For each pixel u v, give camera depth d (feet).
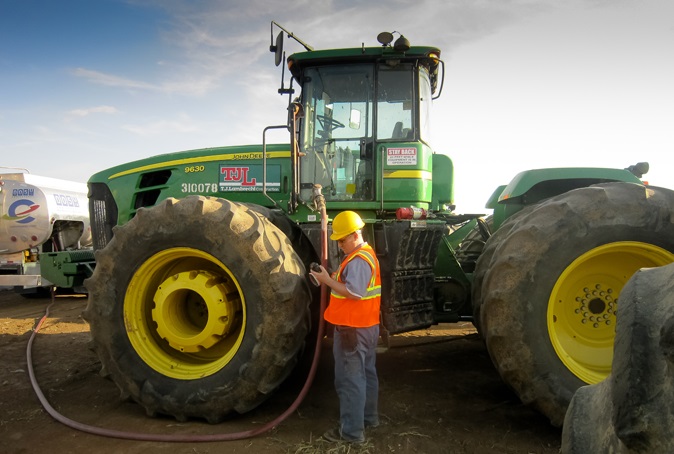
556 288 10.89
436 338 20.33
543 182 15.42
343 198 15.38
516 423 11.93
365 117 15.40
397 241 13.05
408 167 15.02
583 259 10.88
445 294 15.30
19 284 29.37
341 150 15.49
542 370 10.87
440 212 17.10
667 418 3.39
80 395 13.93
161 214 12.22
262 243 11.61
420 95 15.47
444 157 16.99
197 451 10.57
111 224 18.97
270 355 11.39
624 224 10.66
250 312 11.58
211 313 12.11
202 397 11.73
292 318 11.49
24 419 12.32
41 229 31.42
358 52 15.12
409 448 10.61
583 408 4.92
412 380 15.05
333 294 10.94
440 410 12.69
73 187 35.09
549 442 10.95
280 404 13.08
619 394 3.75
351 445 10.61
